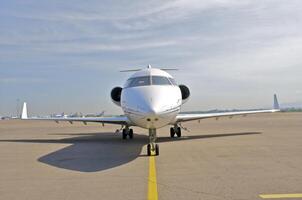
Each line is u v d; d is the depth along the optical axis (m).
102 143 17.31
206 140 17.59
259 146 14.36
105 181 7.87
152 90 13.00
